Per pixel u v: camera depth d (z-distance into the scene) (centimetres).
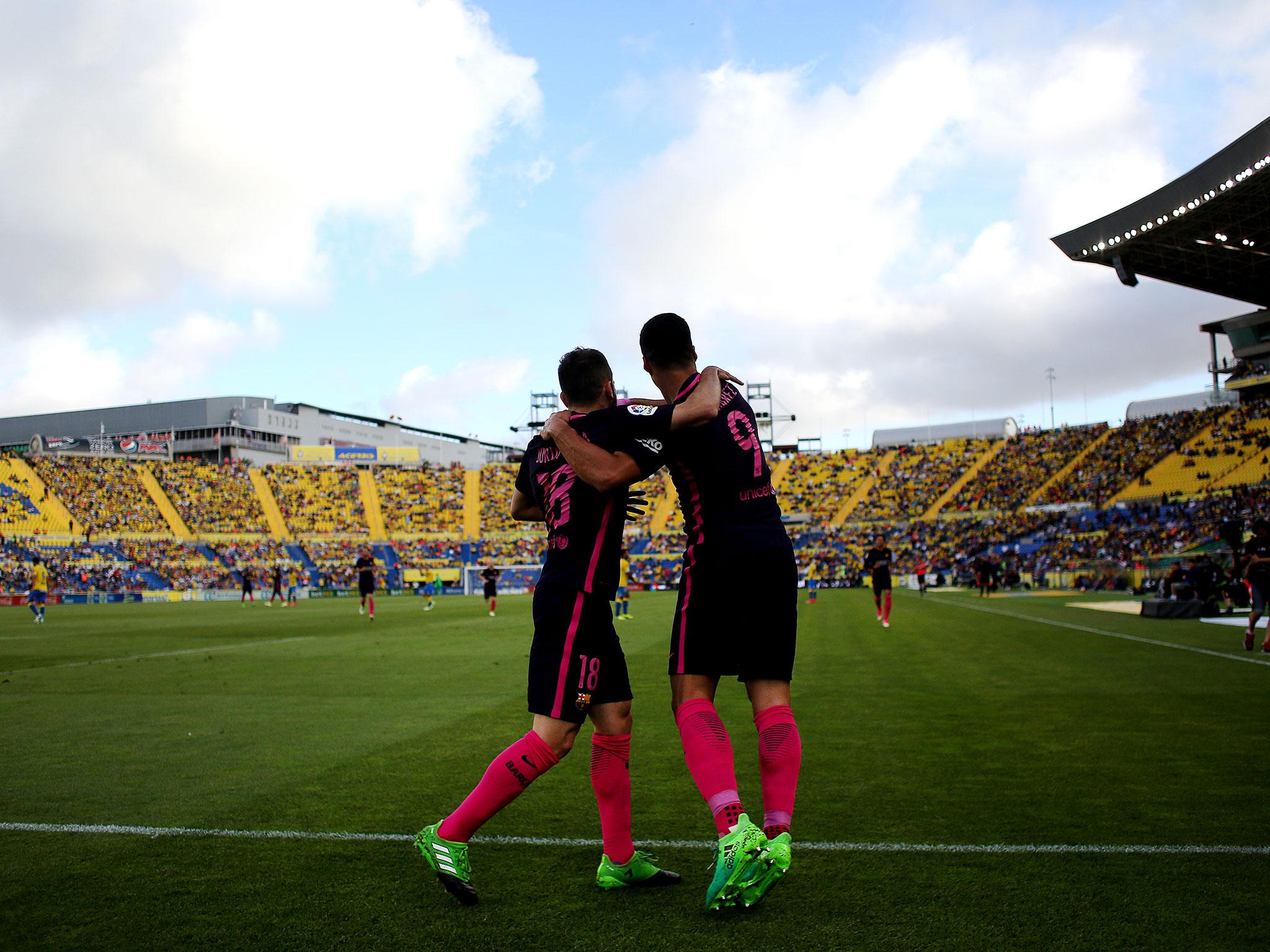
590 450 291
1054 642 1230
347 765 507
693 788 448
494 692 824
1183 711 643
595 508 311
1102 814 377
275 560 5484
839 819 377
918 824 367
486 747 561
